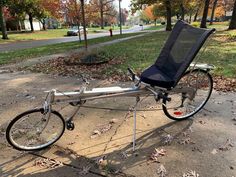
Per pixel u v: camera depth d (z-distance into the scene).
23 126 3.21
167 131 3.36
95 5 17.02
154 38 18.20
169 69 3.36
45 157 2.90
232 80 5.45
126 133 3.34
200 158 2.75
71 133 3.39
